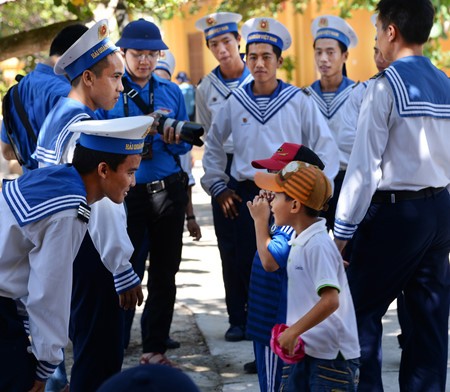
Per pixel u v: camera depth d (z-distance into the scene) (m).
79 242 4.06
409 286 5.36
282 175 4.47
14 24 16.59
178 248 6.74
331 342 4.37
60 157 4.93
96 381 5.30
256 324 4.82
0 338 4.07
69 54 5.06
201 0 16.91
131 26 6.55
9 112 5.64
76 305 5.28
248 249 6.95
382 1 5.39
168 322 6.74
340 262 4.45
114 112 6.52
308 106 6.80
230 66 8.07
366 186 5.11
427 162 5.11
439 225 5.20
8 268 4.04
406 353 5.40
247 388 6.25
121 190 4.21
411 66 5.18
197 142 5.61
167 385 2.19
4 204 3.99
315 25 8.16
